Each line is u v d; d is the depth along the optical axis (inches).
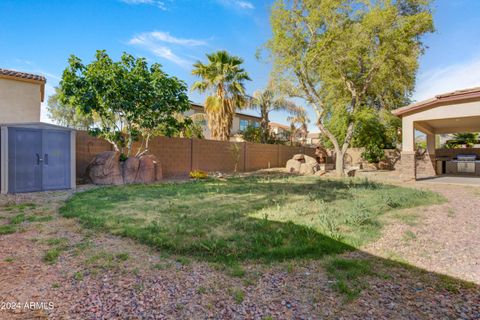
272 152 789.9
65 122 1137.4
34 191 317.7
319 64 560.7
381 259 129.3
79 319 82.4
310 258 128.9
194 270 116.3
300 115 995.3
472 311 88.5
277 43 531.8
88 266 118.3
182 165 551.2
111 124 419.8
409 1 491.8
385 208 234.2
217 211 219.5
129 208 228.1
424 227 181.3
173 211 218.4
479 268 121.2
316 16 494.0
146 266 119.5
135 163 418.3
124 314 85.2
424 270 118.4
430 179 510.6
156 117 424.5
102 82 375.2
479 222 194.1
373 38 516.1
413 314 86.7
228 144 650.2
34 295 95.3
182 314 86.0
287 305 91.4
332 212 214.2
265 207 235.6
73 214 203.5
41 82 475.2
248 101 848.9
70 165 347.3
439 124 603.5
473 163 663.1
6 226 175.3
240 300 94.0
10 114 448.1
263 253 132.9
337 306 90.8
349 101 653.3
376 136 788.0
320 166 696.4
